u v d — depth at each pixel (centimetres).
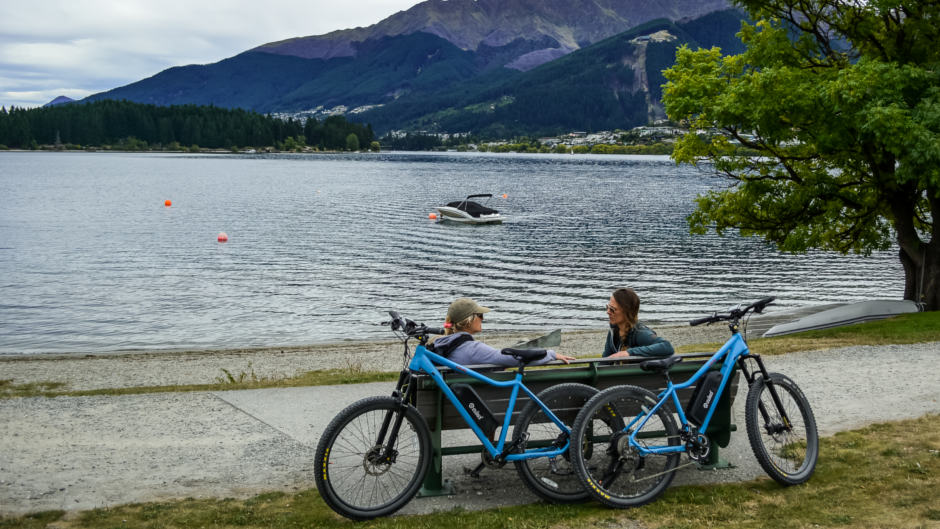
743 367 576
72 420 846
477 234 5050
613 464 541
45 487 615
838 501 527
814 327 1798
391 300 2758
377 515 521
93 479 636
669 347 578
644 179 13212
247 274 3344
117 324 2320
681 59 1911
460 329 562
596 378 555
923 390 910
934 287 1819
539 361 539
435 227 5488
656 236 4944
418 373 525
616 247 4359
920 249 1831
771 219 1967
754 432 559
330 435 505
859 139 1534
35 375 1545
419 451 531
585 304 2709
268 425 827
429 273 3412
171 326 2298
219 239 4588
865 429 725
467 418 531
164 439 768
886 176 1728
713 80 1780
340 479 523
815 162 1936
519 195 9025
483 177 13600
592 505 539
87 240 4500
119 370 1603
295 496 582
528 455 532
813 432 594
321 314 2491
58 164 18300
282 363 1678
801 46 1798
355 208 7069
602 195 9050
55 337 2147
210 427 816
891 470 588
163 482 628
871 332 1474
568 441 541
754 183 1906
